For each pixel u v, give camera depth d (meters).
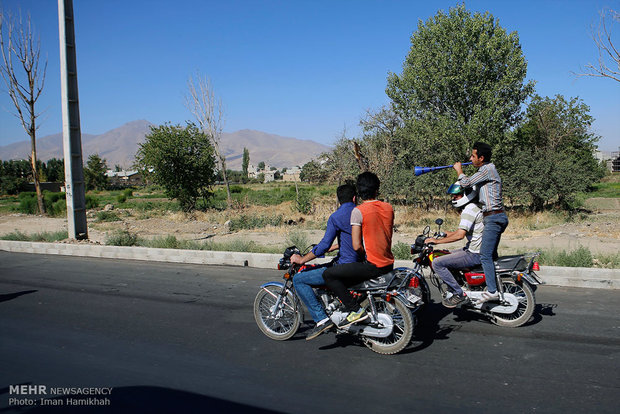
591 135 34.47
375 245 4.57
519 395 3.63
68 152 12.98
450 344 4.81
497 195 5.04
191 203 26.11
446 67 22.47
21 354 4.83
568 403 3.48
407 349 4.72
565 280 7.05
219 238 15.16
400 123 28.70
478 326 5.34
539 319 5.50
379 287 4.56
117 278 8.69
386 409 3.47
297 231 15.80
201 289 7.66
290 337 5.20
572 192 17.86
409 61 25.59
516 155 18.59
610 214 18.33
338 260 4.75
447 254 5.38
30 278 8.88
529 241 12.27
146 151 24.70
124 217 25.02
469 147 21.77
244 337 5.27
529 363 4.25
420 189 18.91
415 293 4.87
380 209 4.61
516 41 22.28
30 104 26.70
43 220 23.59
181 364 4.48
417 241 5.50
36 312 6.48
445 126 22.11
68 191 13.03
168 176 24.69
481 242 5.13
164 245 11.97
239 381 4.06
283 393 3.80
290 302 5.27
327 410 3.48
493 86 21.86
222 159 25.72
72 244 11.89
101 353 4.82
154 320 5.99
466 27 22.08
